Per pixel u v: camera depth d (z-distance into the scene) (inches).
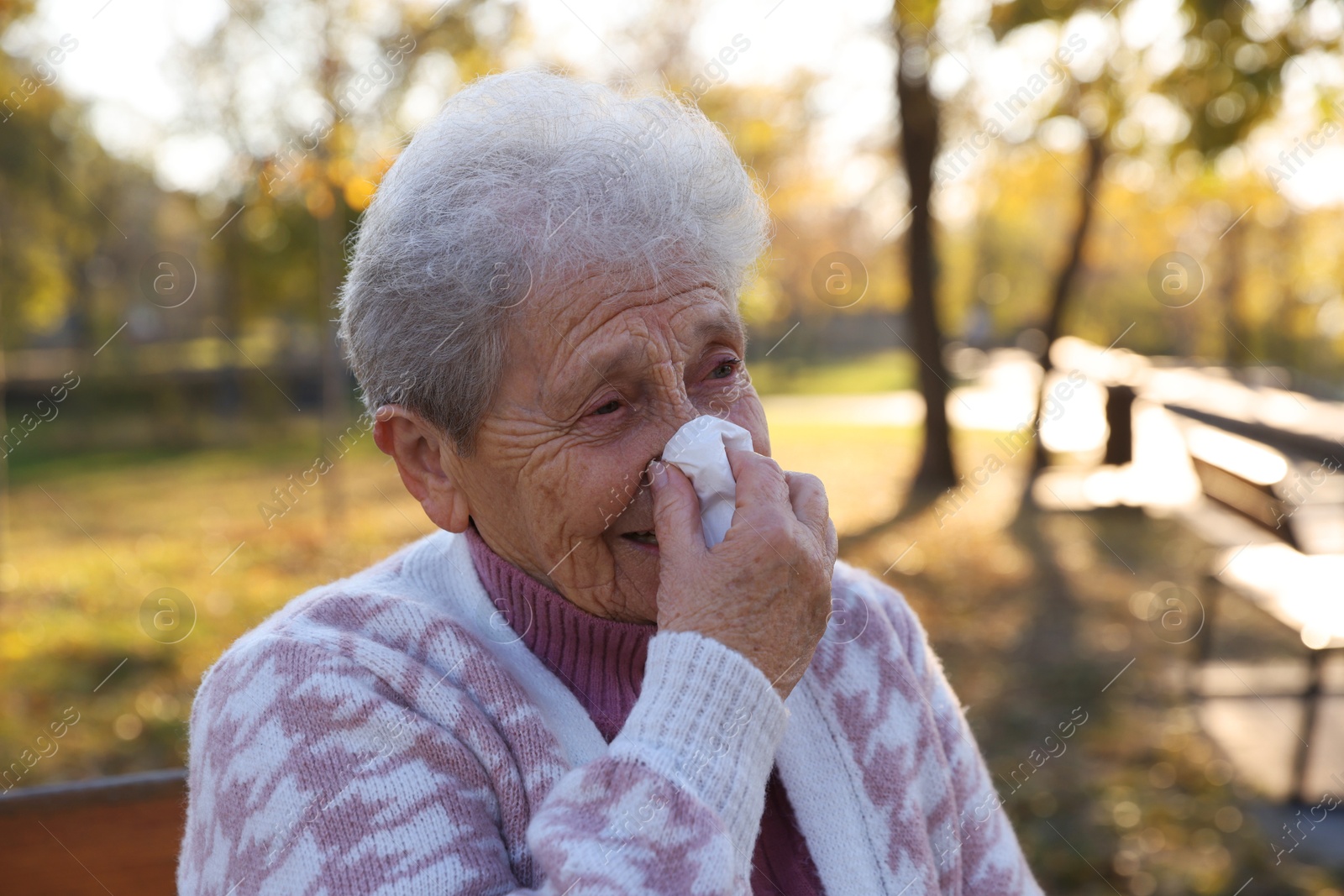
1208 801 142.1
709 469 39.3
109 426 597.6
